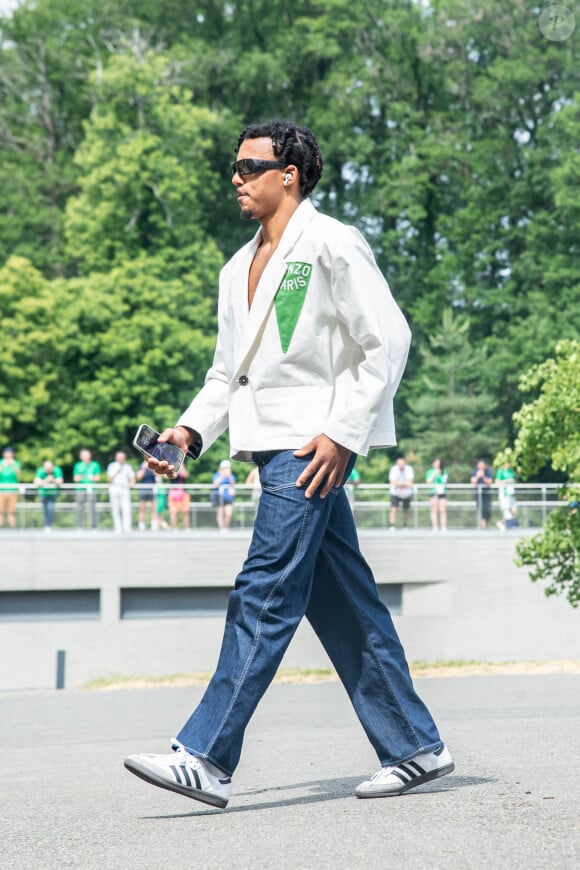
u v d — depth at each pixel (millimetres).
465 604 53812
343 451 7660
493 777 8797
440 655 53594
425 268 99312
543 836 6398
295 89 101562
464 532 54219
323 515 7812
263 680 7742
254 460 8016
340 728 19422
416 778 8156
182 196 89125
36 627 50094
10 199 93562
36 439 86500
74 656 50312
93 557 50562
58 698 36438
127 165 86125
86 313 85188
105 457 88812
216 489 52375
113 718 27594
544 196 95438
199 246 89812
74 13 99000
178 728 23703
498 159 97688
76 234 88438
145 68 88625
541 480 87438
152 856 6441
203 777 7707
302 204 7938
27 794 10992
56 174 95312
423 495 54500
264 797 8953
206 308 88250
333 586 8102
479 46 101312
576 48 97500
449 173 99312
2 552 49781
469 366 90312
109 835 7285
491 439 89500
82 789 11234
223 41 99812
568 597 35375
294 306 7789
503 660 53531
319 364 7816
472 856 5984
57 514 51188
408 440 90375
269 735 18094
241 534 52156
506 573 53969
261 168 7910
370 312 7656
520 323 94625
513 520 54438
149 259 87688
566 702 24516
